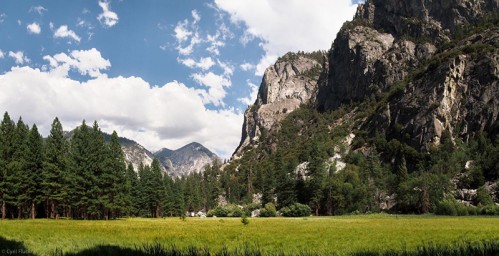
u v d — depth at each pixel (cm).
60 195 8431
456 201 10919
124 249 2441
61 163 8869
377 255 2517
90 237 3412
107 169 9206
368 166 15675
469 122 16612
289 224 6406
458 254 1873
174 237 3762
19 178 8019
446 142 15875
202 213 16912
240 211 13488
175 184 15862
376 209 12419
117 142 10681
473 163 13388
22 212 8850
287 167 16725
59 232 3903
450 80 17838
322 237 3947
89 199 8706
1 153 8194
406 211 11800
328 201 12581
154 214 13312
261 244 3338
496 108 16075
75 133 10344
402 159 16300
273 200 14112
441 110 17138
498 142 14288
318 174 12694
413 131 17625
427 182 11450
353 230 4859
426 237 3766
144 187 12850
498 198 11025
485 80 17112
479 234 3966
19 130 9138
